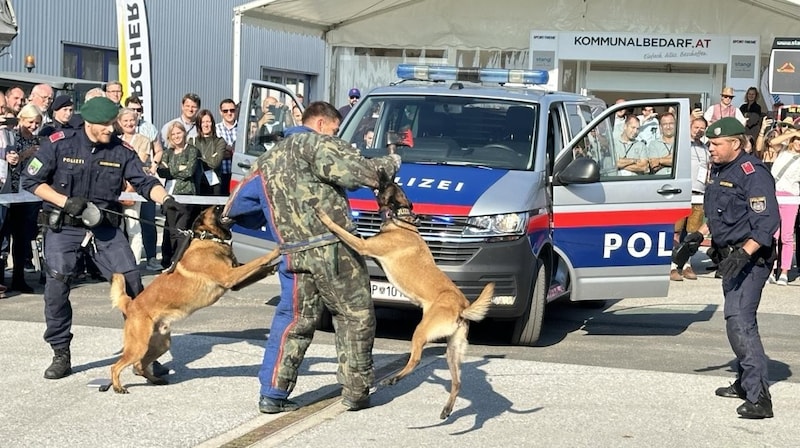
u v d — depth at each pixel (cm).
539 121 923
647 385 725
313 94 2828
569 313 1060
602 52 1705
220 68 2669
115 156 706
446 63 1744
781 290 1240
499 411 646
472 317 597
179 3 2475
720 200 668
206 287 652
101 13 2270
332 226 603
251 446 561
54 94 1490
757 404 648
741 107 1659
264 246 912
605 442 587
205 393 673
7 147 1030
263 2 1499
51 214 693
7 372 718
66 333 705
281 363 625
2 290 1029
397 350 828
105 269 704
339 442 572
